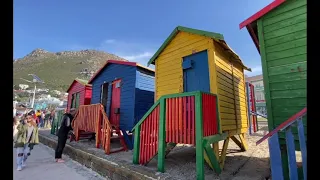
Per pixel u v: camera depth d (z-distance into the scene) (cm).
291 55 443
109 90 1055
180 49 718
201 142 431
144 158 547
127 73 962
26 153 724
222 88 623
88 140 1041
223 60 676
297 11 449
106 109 1049
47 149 1091
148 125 561
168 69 749
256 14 501
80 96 1425
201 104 457
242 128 754
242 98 812
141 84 940
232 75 733
